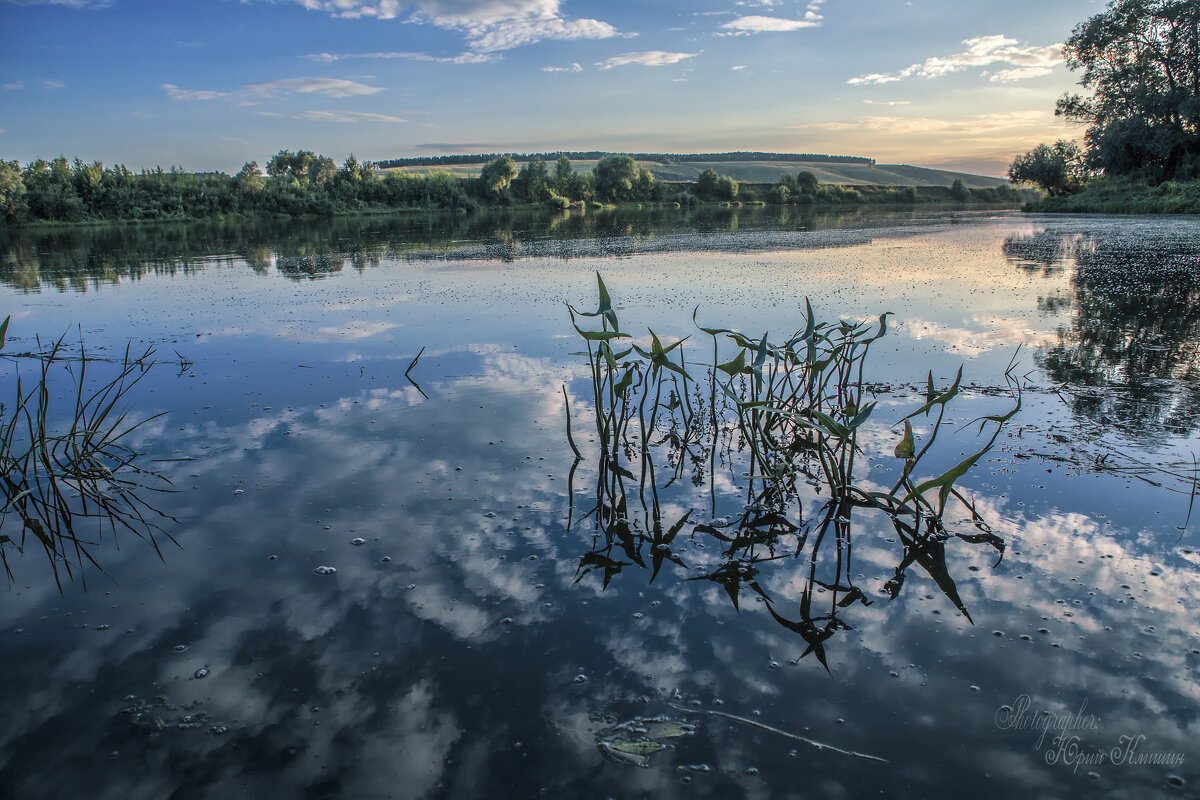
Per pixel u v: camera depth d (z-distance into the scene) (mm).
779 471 2781
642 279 9039
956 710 1574
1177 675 1670
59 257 13297
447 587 2096
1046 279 8516
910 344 5102
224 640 1850
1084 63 29719
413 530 2443
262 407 3795
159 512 2586
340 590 2084
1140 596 1992
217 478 2875
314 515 2553
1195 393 3838
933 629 1867
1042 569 2150
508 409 3750
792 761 1436
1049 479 2785
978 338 5277
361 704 1612
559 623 1918
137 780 1401
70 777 1408
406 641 1841
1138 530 2367
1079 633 1834
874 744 1479
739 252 13062
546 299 7320
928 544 2338
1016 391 3928
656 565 2229
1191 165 26547
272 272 10383
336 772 1418
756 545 2361
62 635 1876
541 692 1645
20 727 1546
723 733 1513
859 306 6586
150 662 1764
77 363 4812
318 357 4891
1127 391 3895
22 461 3098
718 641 1834
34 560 2273
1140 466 2887
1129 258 10680
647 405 3924
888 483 2832
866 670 1713
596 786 1373
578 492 2766
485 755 1459
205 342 5422
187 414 3695
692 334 5465
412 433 3385
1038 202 32906
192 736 1519
